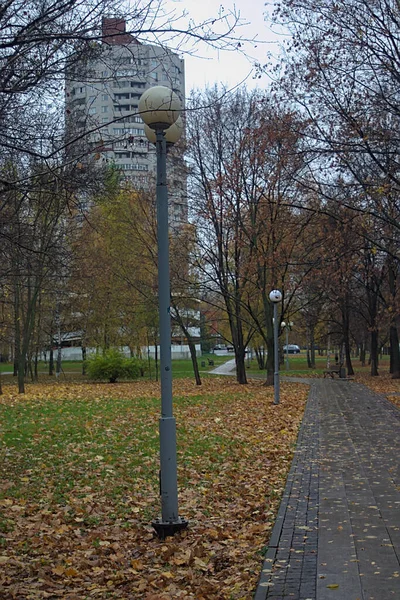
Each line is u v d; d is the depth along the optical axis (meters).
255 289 36.50
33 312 36.56
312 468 11.20
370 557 6.21
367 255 29.50
